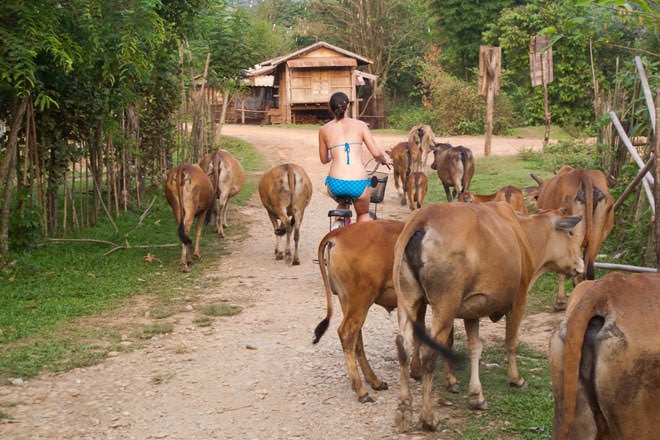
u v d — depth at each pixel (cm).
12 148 1060
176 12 1480
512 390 609
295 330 809
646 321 327
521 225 639
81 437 545
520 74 4041
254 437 545
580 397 339
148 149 1677
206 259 1176
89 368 689
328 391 632
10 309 863
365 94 4834
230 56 2130
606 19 739
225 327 823
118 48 1158
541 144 3031
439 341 523
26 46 965
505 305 558
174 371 684
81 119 1295
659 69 1116
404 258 528
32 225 1129
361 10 4934
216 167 1359
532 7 3881
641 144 1101
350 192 771
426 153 2011
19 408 595
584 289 394
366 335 784
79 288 967
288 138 3175
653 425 324
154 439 544
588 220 805
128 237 1290
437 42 4906
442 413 571
